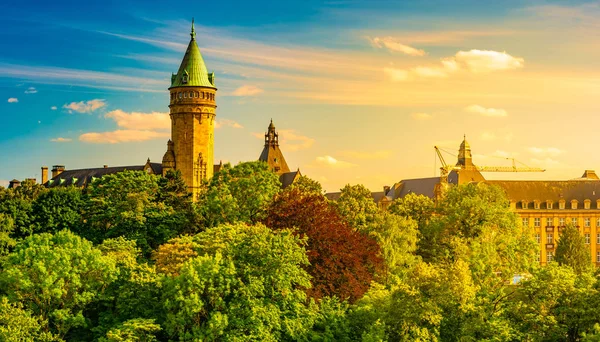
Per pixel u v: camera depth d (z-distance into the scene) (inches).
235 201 4259.4
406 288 2719.0
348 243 3602.4
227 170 4581.7
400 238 4392.2
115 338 2522.1
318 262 3398.1
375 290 3097.9
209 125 7711.6
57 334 2736.2
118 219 4222.4
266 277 2802.7
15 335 2549.2
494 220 4480.8
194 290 2659.9
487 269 3570.4
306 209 3619.6
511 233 4446.4
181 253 3063.5
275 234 3058.6
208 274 2687.0
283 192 4185.5
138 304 2810.0
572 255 5664.4
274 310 2721.5
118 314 2866.6
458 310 2741.1
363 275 3494.1
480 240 4212.6
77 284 2839.6
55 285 2817.4
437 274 2763.3
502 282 3179.1
